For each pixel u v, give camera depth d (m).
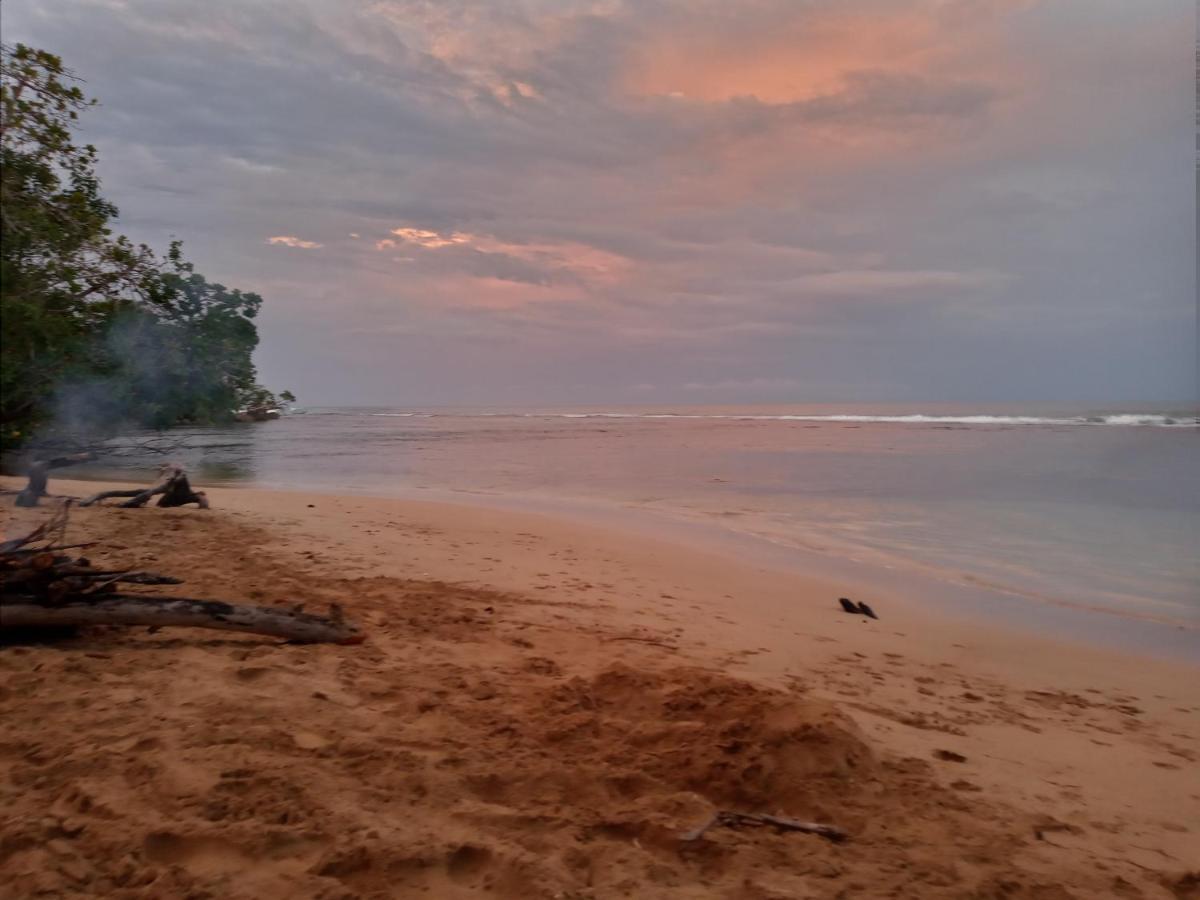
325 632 6.17
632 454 33.44
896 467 25.95
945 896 3.31
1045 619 9.62
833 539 14.42
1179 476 22.45
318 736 4.34
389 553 11.03
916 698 6.52
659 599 9.56
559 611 8.35
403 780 3.88
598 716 5.03
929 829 3.96
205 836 3.22
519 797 3.95
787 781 4.22
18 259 3.94
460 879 3.19
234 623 5.85
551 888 3.10
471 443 42.53
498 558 11.41
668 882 3.29
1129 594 10.77
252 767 3.82
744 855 3.54
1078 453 29.72
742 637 8.06
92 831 3.20
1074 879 3.61
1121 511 16.98
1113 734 5.99
